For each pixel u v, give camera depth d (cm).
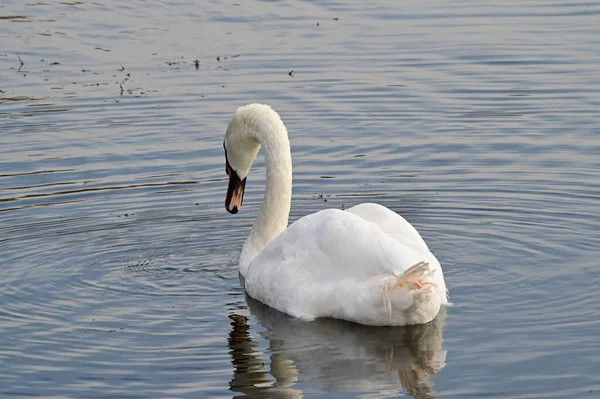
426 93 2172
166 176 1770
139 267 1395
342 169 1789
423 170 1773
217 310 1247
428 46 2505
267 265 1273
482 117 2020
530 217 1552
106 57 2545
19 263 1399
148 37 2720
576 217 1545
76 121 2053
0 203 1638
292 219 1578
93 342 1153
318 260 1207
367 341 1141
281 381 1054
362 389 1033
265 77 2317
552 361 1078
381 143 1905
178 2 3072
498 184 1694
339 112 2073
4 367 1095
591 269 1335
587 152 1823
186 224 1564
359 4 2953
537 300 1242
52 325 1200
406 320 1151
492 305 1230
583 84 2188
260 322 1204
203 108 2117
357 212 1252
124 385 1052
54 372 1082
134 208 1627
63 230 1527
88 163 1828
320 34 2661
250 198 1694
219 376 1067
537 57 2388
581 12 2744
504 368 1066
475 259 1388
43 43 2678
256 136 1433
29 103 2175
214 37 2692
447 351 1110
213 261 1425
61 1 3111
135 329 1189
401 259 1136
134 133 1981
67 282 1336
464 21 2717
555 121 1984
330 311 1190
